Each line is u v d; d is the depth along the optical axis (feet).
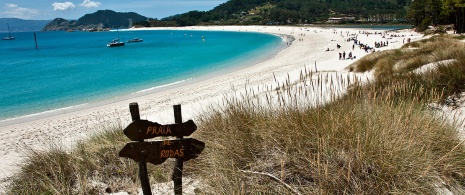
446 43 53.67
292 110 12.76
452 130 12.29
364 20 598.34
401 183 8.43
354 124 10.53
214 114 16.67
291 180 9.41
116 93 69.31
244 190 8.86
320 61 99.91
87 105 58.59
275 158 10.24
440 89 18.79
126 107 54.44
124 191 12.05
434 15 254.68
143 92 69.21
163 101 57.00
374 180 8.68
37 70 111.86
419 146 10.34
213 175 10.15
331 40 225.35
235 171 9.82
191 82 79.51
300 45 199.52
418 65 35.42
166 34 509.76
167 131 9.78
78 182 12.53
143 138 9.64
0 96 67.97
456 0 173.78
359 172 8.70
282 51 163.94
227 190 9.09
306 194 8.36
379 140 9.59
